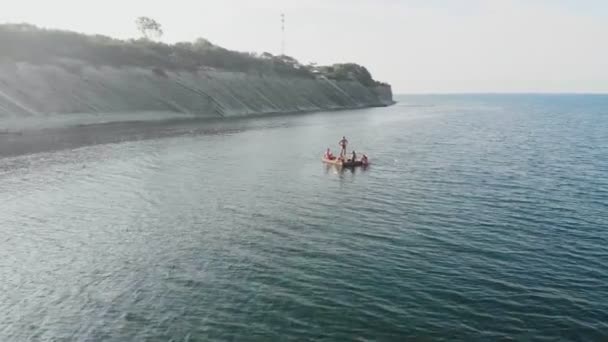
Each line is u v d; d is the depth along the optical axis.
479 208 32.69
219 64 143.75
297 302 18.70
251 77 146.38
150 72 112.06
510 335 16.34
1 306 18.73
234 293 19.56
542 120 126.62
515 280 20.73
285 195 36.50
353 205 33.56
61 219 30.03
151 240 26.11
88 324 17.33
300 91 164.25
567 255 23.77
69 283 20.73
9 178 41.75
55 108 81.44
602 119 131.88
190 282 20.69
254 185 40.06
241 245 25.28
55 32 103.19
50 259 23.45
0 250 24.67
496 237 26.50
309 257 23.50
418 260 23.06
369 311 17.95
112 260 23.28
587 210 32.16
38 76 84.88
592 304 18.55
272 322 17.22
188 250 24.58
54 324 17.38
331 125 101.81
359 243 25.52
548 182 41.44
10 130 68.31
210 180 42.03
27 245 25.39
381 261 22.94
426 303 18.56
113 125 86.56
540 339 16.11
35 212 31.56
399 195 36.53
